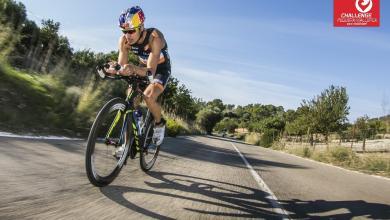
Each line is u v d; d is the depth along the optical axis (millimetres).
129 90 3930
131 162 5535
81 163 4477
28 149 4719
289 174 8344
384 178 10656
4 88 8234
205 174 5898
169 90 36688
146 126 4488
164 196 3633
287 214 3816
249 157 13148
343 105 31391
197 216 3137
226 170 7152
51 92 9484
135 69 3650
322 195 5477
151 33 3877
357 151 25578
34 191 2908
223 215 3338
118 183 3865
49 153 4746
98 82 11312
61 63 11344
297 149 27156
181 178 5000
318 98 32250
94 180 3379
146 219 2775
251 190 5031
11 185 2945
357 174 11102
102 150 3566
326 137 32250
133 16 3676
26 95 8500
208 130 79312
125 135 3842
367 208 4738
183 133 32781
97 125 3318
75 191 3164
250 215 3520
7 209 2387
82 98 9219
